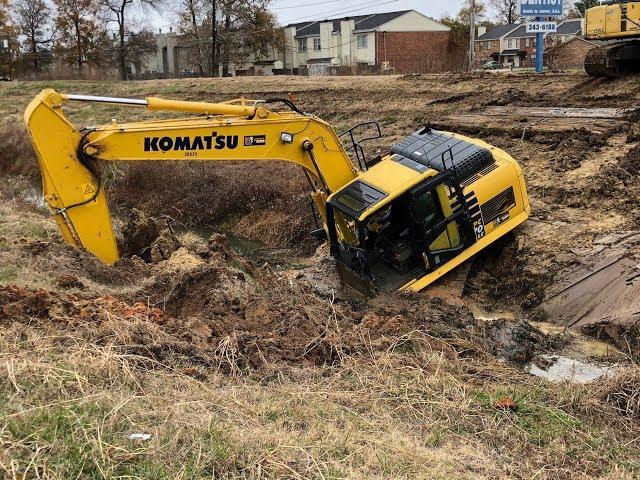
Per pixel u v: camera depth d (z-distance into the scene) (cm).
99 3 5769
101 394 593
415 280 1084
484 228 1130
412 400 702
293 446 561
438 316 988
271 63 6181
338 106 2608
